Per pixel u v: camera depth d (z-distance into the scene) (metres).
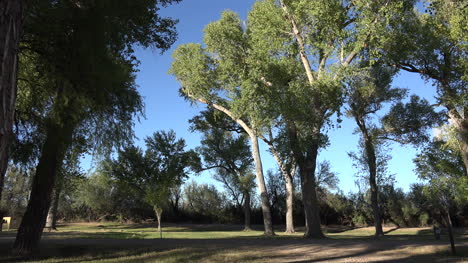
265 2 21.67
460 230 34.50
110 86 12.34
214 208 59.72
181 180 38.84
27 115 14.08
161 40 15.39
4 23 3.63
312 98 19.69
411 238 22.31
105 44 11.93
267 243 17.14
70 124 12.87
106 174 37.06
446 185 21.02
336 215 53.97
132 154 36.22
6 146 3.64
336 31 18.33
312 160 21.56
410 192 46.00
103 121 13.81
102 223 55.03
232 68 24.42
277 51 21.56
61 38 11.97
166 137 37.88
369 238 22.66
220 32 24.67
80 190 52.44
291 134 21.62
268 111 21.25
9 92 3.63
